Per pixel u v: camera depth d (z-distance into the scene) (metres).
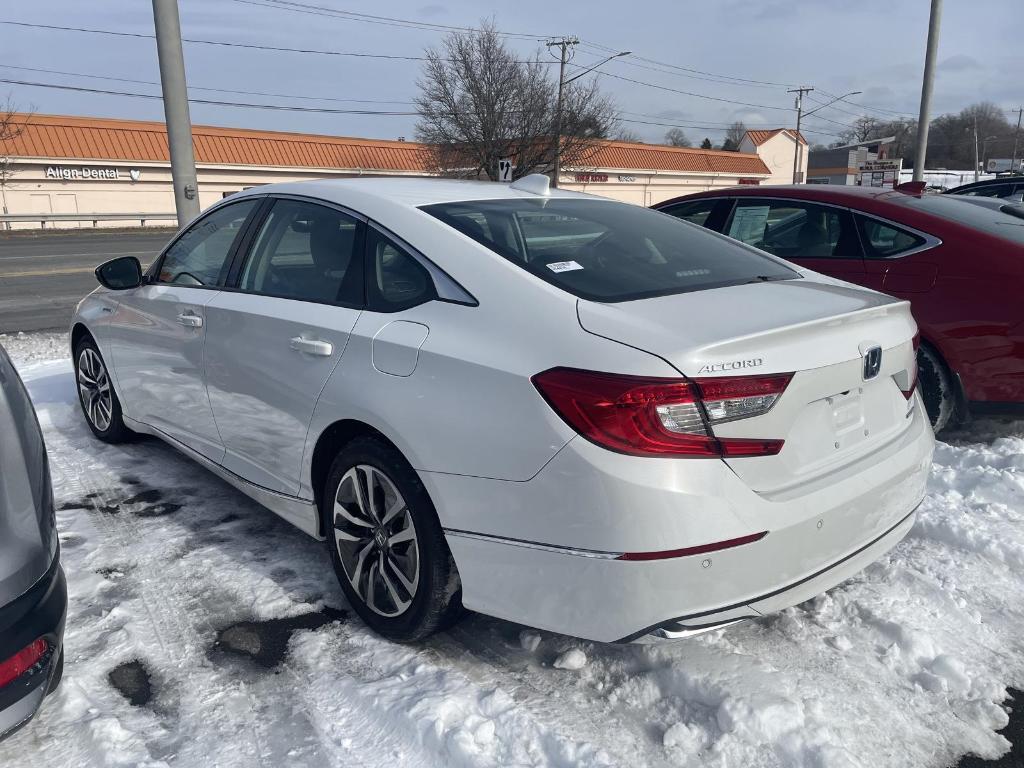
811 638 2.85
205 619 3.00
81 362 4.90
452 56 39.75
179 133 8.72
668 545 2.14
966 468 4.26
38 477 2.24
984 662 2.73
